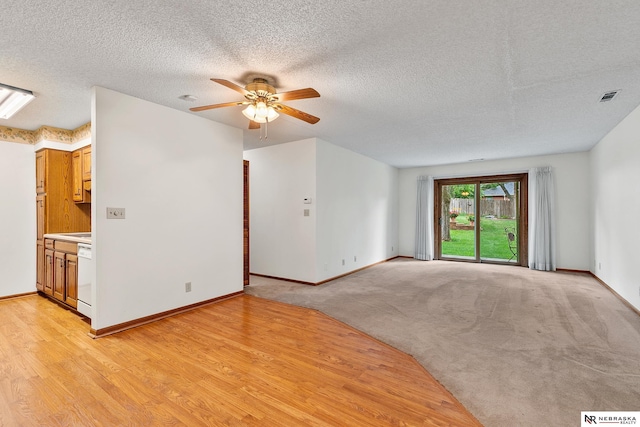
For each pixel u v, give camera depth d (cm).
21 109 325
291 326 308
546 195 588
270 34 198
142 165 310
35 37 199
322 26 190
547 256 584
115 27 189
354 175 584
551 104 324
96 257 277
